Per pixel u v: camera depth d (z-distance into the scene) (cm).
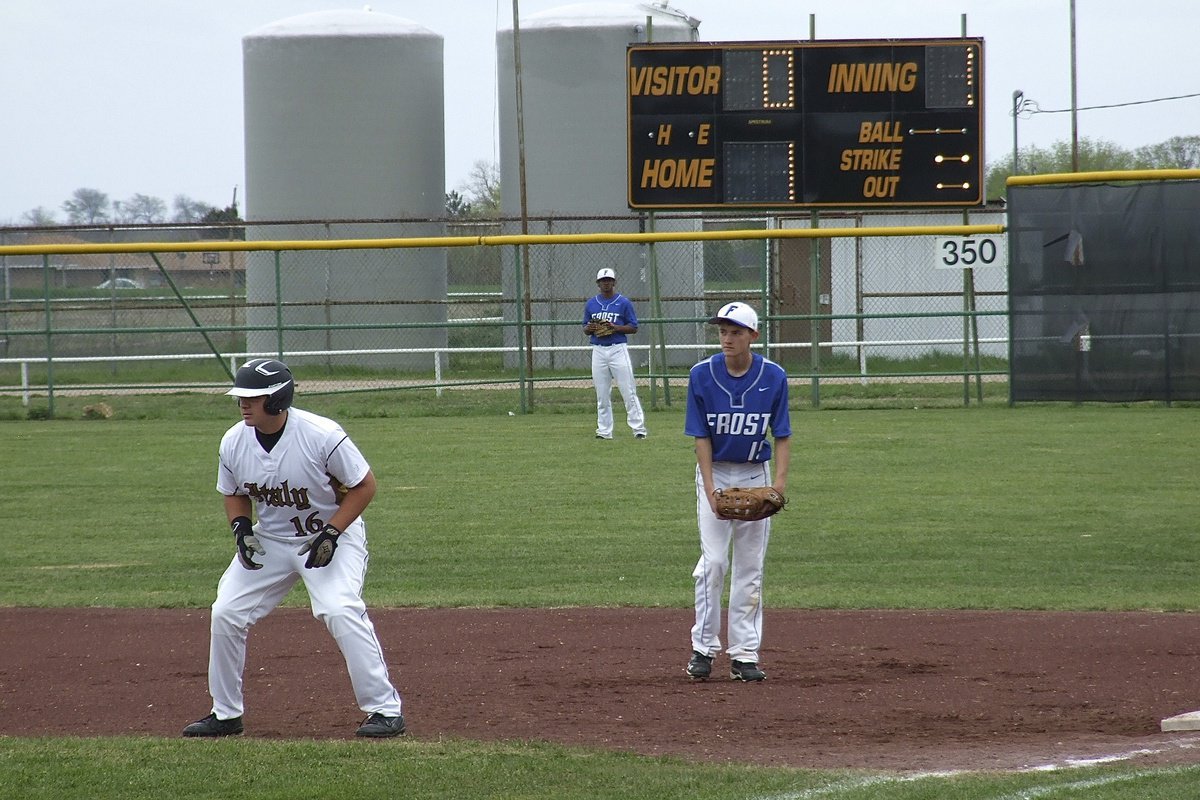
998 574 3650
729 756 2041
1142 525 4312
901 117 7788
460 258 11969
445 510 4738
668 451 6188
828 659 2767
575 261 10825
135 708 2481
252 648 2934
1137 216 7556
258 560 2173
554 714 2356
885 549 4003
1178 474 5306
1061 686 2520
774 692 2503
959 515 4525
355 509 2108
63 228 10088
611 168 11038
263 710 2423
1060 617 3134
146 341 11106
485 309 11375
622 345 6594
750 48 7794
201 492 5256
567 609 3303
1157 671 2625
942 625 3070
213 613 2170
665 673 2673
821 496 4912
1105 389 7694
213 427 7512
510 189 11338
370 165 11112
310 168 11094
